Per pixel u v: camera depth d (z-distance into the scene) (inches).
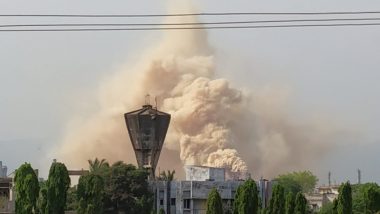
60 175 3912.4
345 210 3976.4
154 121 6589.6
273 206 4232.3
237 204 4050.2
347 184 4013.3
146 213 5226.4
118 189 5191.9
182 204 5733.3
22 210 3814.0
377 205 4121.6
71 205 4965.6
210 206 4030.5
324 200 7795.3
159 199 5708.7
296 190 7509.8
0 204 4867.1
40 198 3897.6
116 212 5187.0
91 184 4131.4
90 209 4084.6
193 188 5767.7
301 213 4099.4
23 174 3860.7
